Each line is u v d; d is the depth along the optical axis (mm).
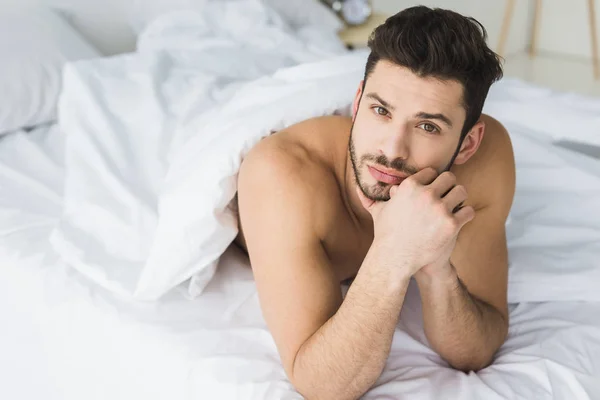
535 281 1104
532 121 1605
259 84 1309
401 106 821
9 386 1187
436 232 768
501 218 1069
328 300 863
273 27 2230
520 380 895
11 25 1856
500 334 979
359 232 1023
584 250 1183
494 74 866
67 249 1149
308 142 993
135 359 979
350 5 2949
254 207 914
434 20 818
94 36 2328
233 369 903
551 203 1322
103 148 1420
